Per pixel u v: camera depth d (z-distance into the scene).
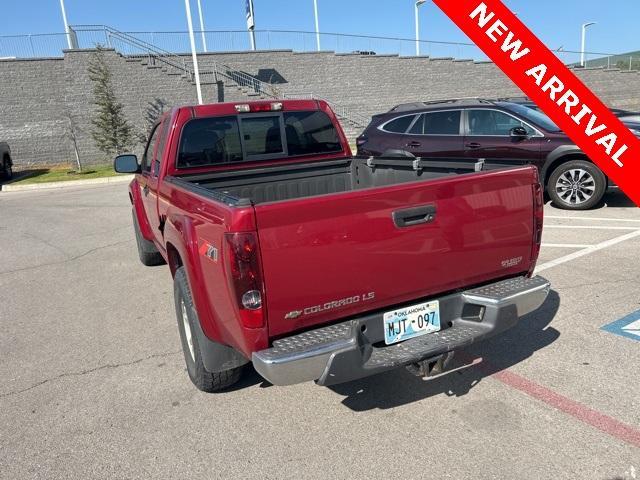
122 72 21.61
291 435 2.98
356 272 2.64
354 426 3.04
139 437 3.04
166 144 4.45
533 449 2.71
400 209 2.71
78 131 21.38
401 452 2.77
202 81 23.28
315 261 2.53
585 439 2.77
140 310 5.17
